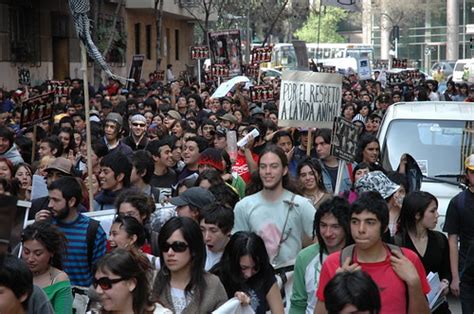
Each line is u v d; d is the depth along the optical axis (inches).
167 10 3238.2
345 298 327.9
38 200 625.6
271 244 545.3
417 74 2866.6
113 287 382.0
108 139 973.8
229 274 460.4
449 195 833.5
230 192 585.6
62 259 488.4
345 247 451.2
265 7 3794.3
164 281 433.4
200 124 1141.7
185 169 794.8
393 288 415.5
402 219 569.3
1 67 2204.7
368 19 6481.3
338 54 4067.4
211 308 429.7
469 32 5728.3
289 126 839.1
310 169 655.8
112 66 2871.6
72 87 1860.2
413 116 904.9
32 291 381.4
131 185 686.5
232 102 1487.5
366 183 588.7
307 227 548.1
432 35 5984.3
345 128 727.1
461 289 572.4
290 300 502.9
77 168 851.4
